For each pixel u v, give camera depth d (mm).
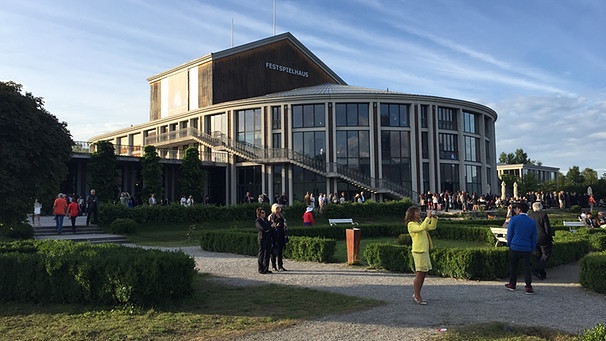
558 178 90188
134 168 46656
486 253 11219
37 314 8094
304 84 62562
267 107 47594
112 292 8508
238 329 7000
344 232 22734
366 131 45906
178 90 57312
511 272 9977
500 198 43344
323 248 14305
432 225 8789
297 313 7898
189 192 42938
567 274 12172
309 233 21438
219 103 52562
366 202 34219
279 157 45719
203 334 6770
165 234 24969
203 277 11727
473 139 51375
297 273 12352
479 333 6609
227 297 9266
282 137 46656
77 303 8789
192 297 8992
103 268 8594
